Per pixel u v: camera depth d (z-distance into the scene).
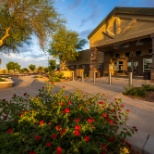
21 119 3.48
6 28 15.98
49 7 15.63
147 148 3.79
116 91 11.44
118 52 28.44
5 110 4.12
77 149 2.78
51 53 36.66
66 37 34.97
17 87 15.58
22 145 2.94
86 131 3.27
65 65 42.22
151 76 17.34
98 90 11.99
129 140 4.16
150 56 23.20
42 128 3.15
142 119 5.83
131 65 26.16
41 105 4.25
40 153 2.67
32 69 74.75
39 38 16.02
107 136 3.39
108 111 4.12
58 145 2.86
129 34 20.06
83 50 36.03
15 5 14.80
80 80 22.02
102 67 30.56
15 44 21.25
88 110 4.00
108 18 23.27
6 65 73.81
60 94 4.64
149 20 17.69
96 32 25.52
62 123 3.48
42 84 17.64
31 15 15.24
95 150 2.76
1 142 2.90
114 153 3.32
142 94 9.27
